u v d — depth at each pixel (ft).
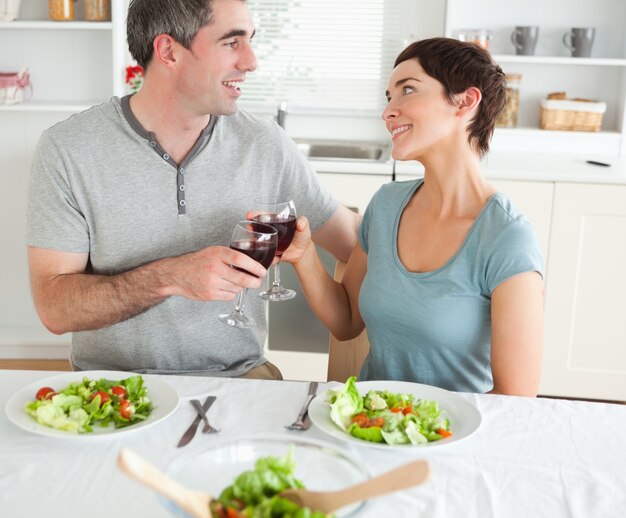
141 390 4.31
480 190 5.39
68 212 5.62
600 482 3.71
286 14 12.35
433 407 4.19
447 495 3.55
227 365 5.96
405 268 5.47
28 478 3.59
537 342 4.98
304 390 4.60
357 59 12.48
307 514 2.62
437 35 12.25
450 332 5.23
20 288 12.21
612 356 10.44
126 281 5.20
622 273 10.22
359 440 3.90
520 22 11.90
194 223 5.82
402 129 5.39
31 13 11.41
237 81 5.57
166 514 3.34
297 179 6.20
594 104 11.61
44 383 4.47
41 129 11.65
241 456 3.21
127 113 5.69
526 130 11.75
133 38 5.54
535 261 5.03
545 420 4.33
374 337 5.61
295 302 10.50
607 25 11.80
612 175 9.97
